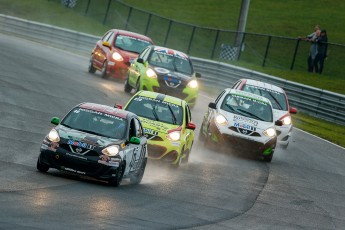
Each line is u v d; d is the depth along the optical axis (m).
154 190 49.56
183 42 159.50
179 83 91.12
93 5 176.25
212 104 72.69
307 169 70.12
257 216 46.44
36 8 183.62
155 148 58.44
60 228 32.41
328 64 140.38
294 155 76.94
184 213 42.94
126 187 48.84
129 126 50.06
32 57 117.81
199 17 186.75
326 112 106.81
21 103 75.44
